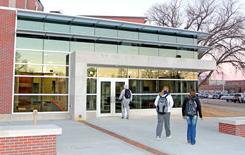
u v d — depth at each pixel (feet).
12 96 55.06
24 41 57.82
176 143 33.22
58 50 61.00
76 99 56.39
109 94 63.87
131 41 68.80
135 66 64.54
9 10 56.24
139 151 28.66
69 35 61.87
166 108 35.81
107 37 64.28
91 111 61.52
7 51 55.36
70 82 60.29
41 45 59.41
